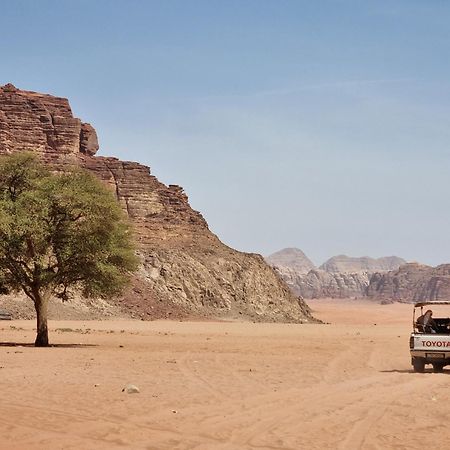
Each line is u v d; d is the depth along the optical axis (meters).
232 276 145.62
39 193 42.41
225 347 42.62
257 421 14.03
